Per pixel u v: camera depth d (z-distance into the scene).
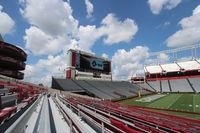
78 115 8.22
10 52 51.38
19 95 17.31
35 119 8.15
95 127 6.04
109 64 77.31
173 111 34.47
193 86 74.56
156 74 91.94
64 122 7.65
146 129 6.47
